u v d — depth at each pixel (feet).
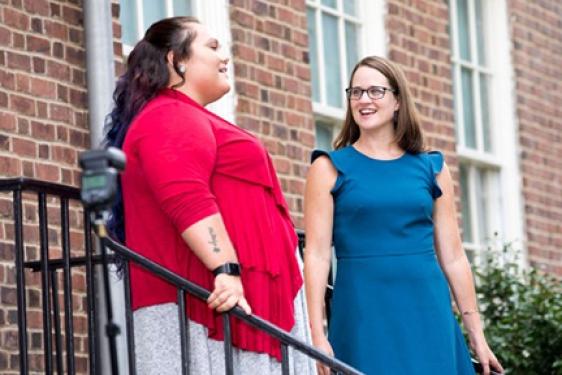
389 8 32.17
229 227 16.01
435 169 18.56
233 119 27.12
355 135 18.88
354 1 31.96
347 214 18.16
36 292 22.03
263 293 16.03
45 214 16.60
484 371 18.90
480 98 35.65
